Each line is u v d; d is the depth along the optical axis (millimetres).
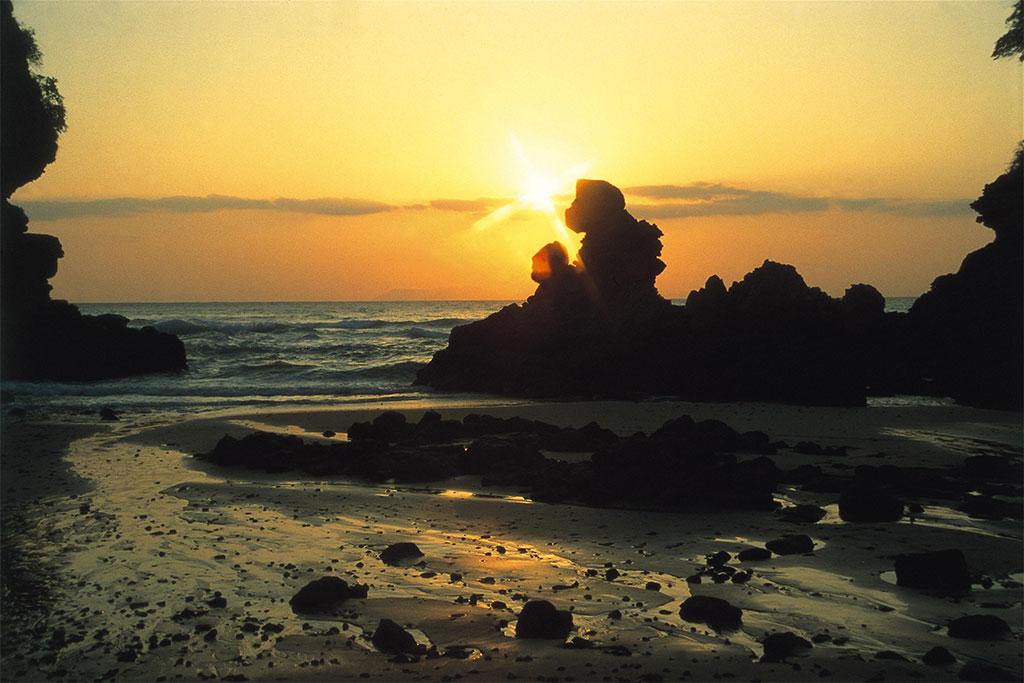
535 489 18781
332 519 16406
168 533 15320
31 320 48188
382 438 25281
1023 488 18781
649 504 17578
